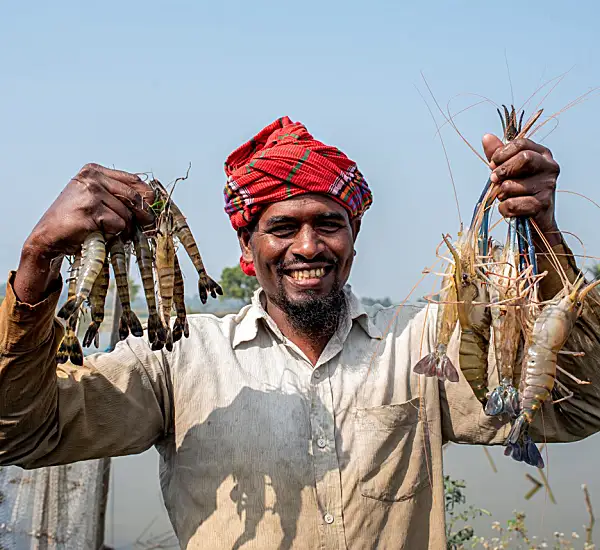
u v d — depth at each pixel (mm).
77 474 1727
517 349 1121
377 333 1241
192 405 1155
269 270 1218
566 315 1054
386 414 1169
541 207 1037
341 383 1182
